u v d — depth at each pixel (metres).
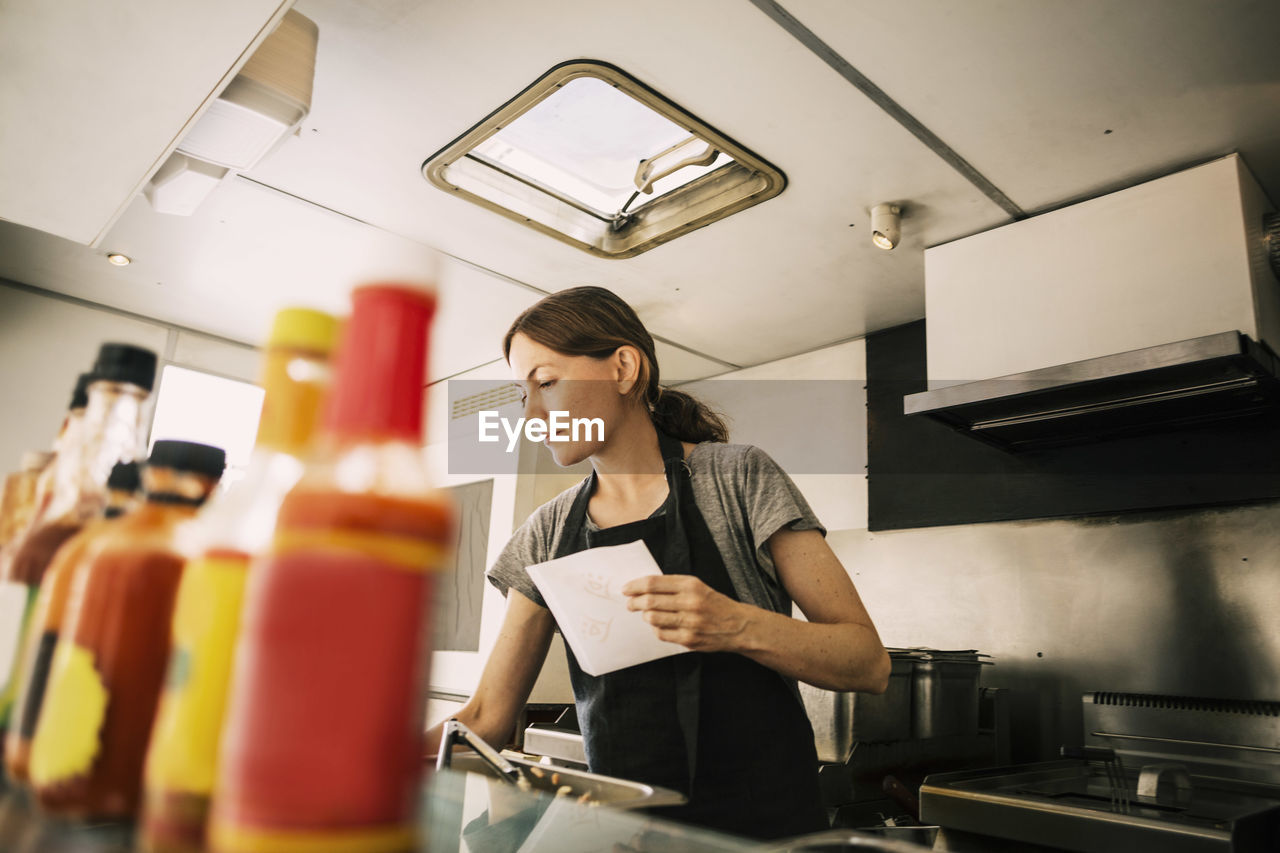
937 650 2.44
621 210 2.63
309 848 0.23
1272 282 2.09
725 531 1.11
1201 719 2.20
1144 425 2.37
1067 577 2.62
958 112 1.95
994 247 2.43
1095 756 1.78
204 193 2.04
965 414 2.40
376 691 0.25
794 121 2.01
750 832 0.95
